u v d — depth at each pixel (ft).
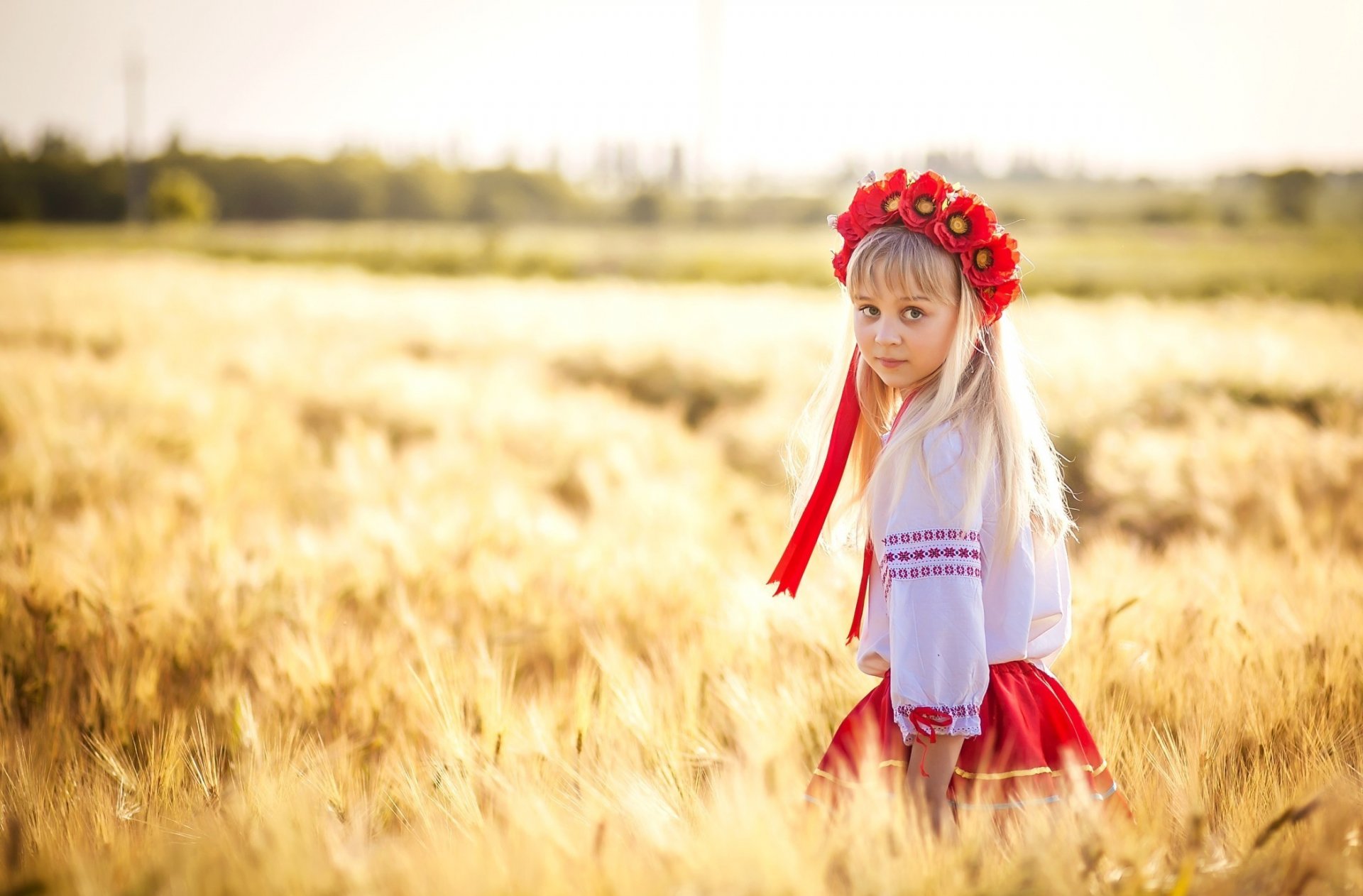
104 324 53.57
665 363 46.93
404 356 51.29
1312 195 296.71
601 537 16.35
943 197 6.35
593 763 8.09
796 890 4.96
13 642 11.27
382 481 22.66
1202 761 7.64
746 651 10.06
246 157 385.29
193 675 11.08
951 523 6.17
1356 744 8.10
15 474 20.61
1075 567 14.69
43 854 6.23
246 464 25.88
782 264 140.87
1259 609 11.42
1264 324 53.11
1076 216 302.04
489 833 5.91
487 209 396.16
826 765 6.72
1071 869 5.38
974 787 6.25
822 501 7.06
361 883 5.30
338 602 12.81
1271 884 5.48
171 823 7.53
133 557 14.40
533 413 32.50
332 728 9.59
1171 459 24.07
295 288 85.97
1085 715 8.61
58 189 302.25
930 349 6.43
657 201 279.90
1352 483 21.42
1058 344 44.52
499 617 12.91
